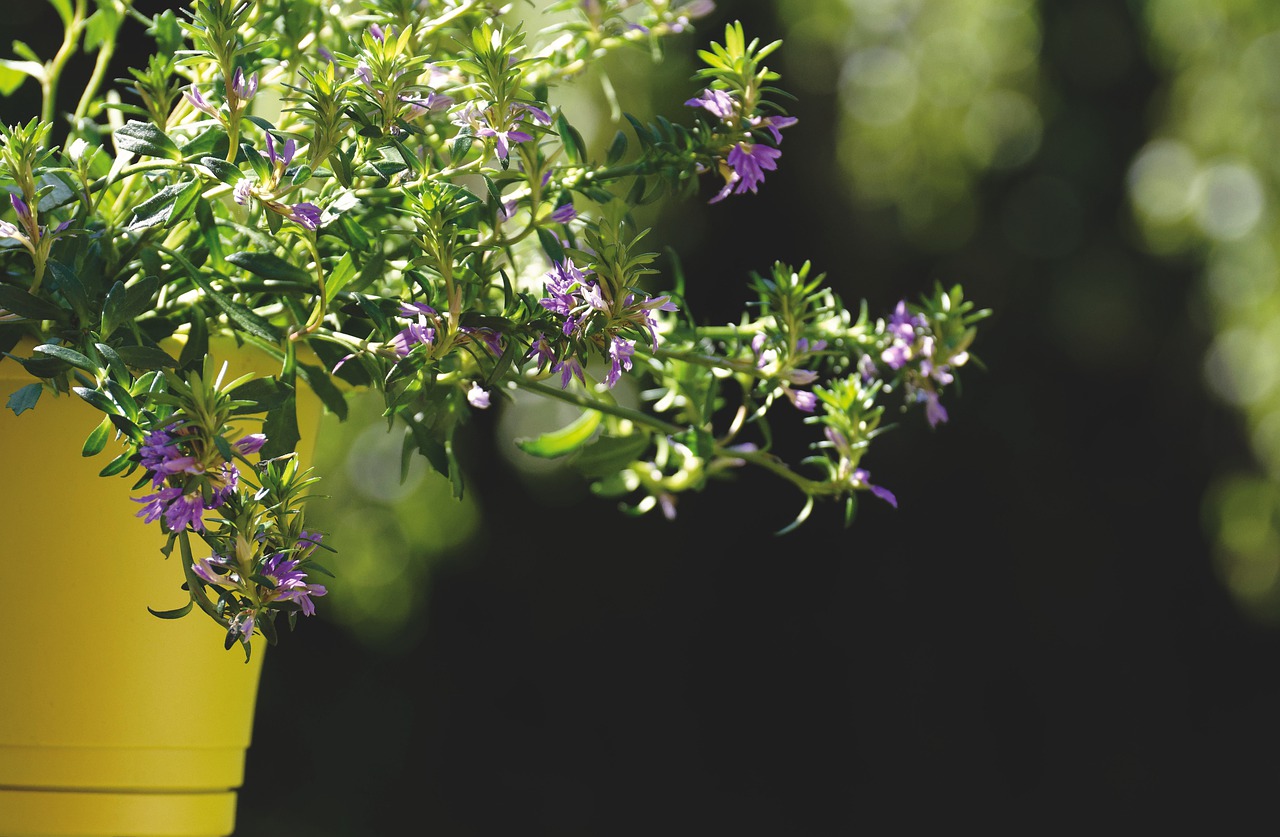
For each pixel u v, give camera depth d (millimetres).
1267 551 4902
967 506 4699
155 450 689
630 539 4941
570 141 923
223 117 804
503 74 816
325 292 814
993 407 4641
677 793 4938
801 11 4504
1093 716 4758
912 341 1059
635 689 4992
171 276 856
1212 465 4781
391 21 985
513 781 4965
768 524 4805
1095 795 4734
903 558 4750
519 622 5020
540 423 4887
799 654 4887
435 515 4898
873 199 4656
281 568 741
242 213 1048
